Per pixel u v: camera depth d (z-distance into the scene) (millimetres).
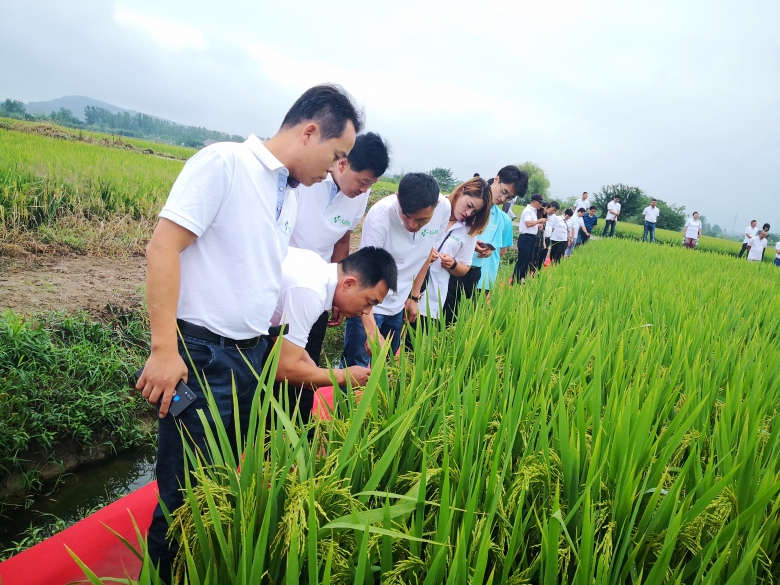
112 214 10430
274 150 2301
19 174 9578
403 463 2088
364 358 4273
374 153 3346
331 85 2318
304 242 3836
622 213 78312
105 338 5312
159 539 2188
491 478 1758
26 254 7734
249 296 2262
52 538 2535
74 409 4371
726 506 1818
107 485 4293
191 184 2061
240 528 1503
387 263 2920
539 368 2797
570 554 1683
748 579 1664
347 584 1537
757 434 2092
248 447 1616
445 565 1507
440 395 2400
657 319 4535
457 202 4906
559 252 15461
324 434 2139
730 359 3373
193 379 2225
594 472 1851
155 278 2010
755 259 24484
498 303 4230
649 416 1997
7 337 4512
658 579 1551
